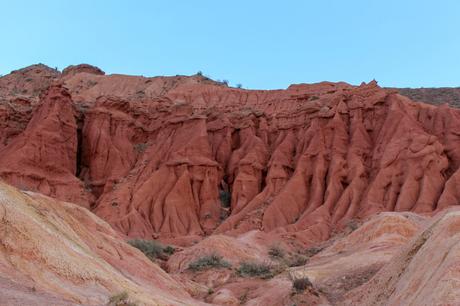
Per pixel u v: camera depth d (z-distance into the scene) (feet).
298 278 109.19
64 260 67.46
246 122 252.01
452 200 176.86
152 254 158.61
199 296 116.37
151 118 255.91
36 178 208.23
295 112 244.22
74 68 413.59
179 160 225.15
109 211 205.87
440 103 302.25
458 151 199.72
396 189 191.21
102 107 248.32
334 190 201.67
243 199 219.00
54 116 225.35
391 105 221.05
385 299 71.15
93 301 63.10
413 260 66.59
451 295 49.44
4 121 234.79
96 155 235.20
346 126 225.35
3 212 65.26
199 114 246.47
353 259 126.52
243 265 140.26
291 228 186.29
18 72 408.05
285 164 223.71
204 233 205.87
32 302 52.13
